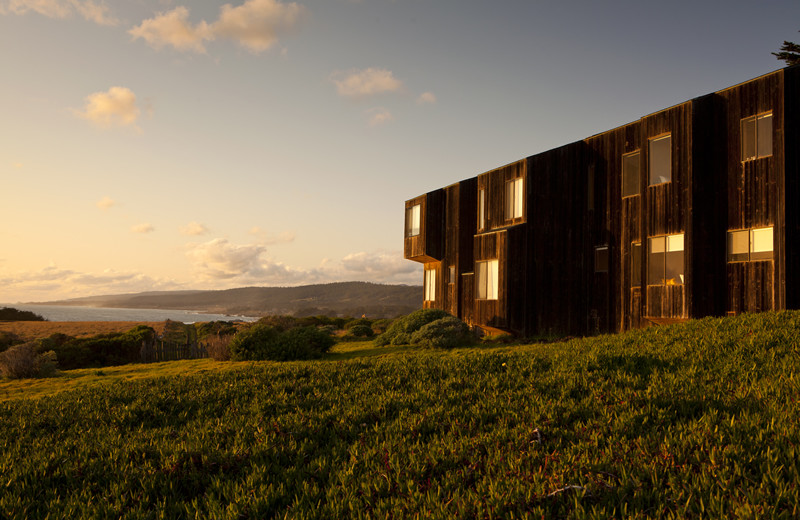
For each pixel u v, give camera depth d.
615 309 18.78
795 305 13.41
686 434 5.04
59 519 4.32
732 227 15.03
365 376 10.05
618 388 7.25
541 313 20.52
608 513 3.66
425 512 3.87
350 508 4.18
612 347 10.82
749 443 4.58
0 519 4.39
